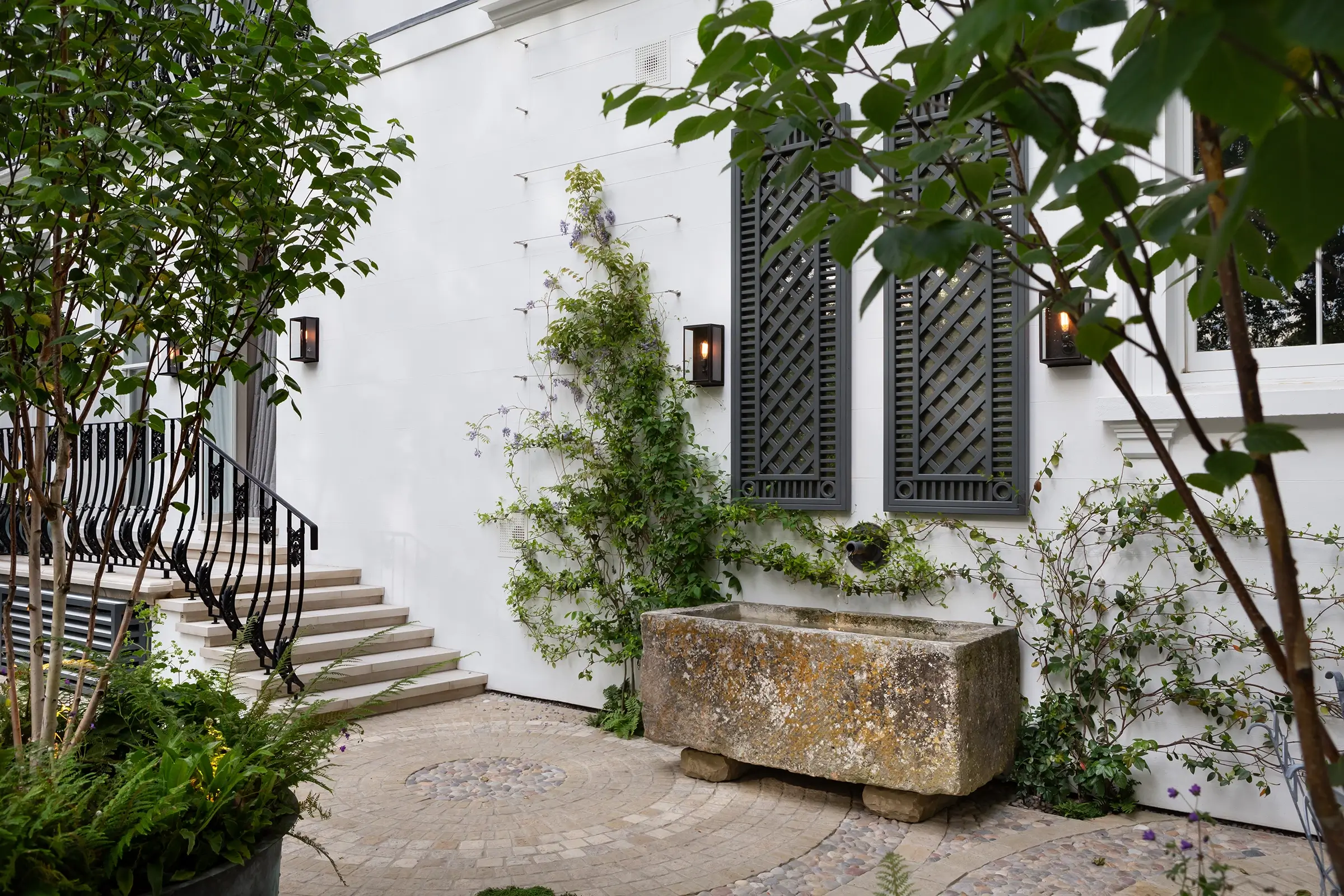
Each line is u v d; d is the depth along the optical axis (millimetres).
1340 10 528
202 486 8430
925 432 5059
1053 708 4496
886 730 4145
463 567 7000
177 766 2324
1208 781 4258
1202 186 849
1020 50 984
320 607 6965
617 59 6371
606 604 6191
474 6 7066
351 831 4090
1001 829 4137
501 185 6922
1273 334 4293
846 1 1154
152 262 2637
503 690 6766
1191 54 587
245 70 2539
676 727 4801
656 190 6141
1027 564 4715
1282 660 905
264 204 2756
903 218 1025
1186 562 4344
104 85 2416
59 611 2707
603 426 6125
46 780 2152
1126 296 4402
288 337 8070
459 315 7109
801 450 5500
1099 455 4551
